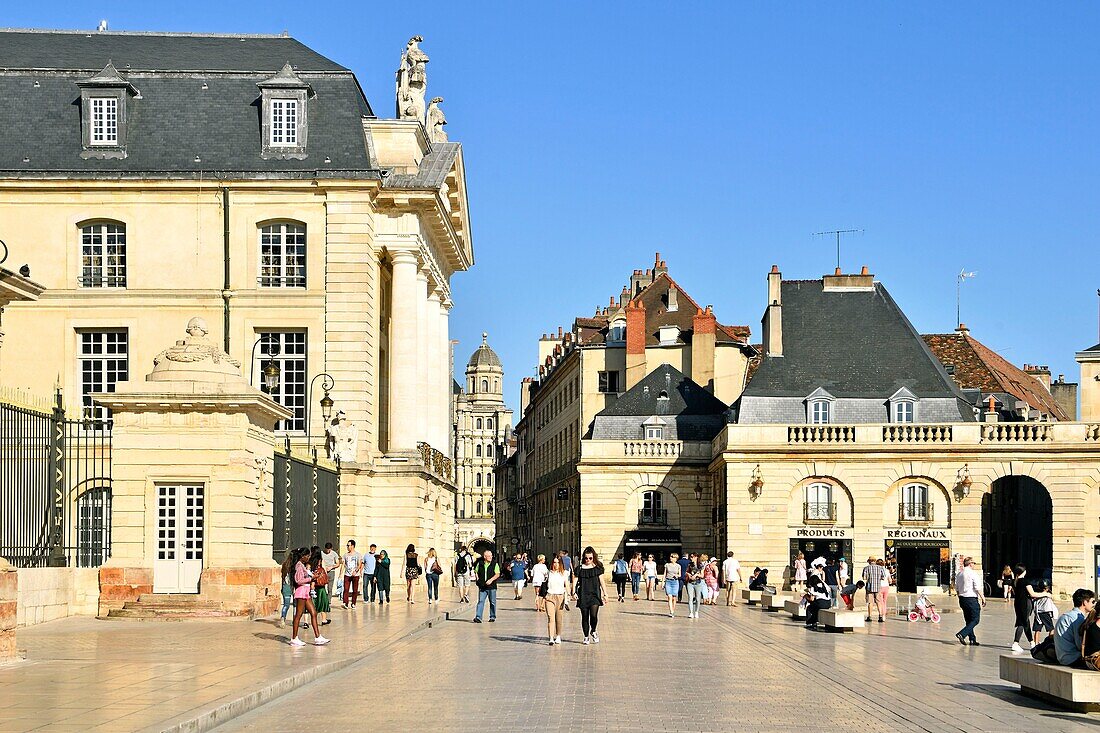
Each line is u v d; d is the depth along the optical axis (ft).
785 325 221.46
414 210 151.64
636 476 231.30
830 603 110.32
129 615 87.97
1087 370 212.23
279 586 95.76
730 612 137.90
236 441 90.22
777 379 215.92
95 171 141.79
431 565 137.80
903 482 200.85
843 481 201.87
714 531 227.81
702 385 270.87
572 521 290.56
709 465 226.17
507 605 148.87
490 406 608.60
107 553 94.68
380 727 46.09
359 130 146.41
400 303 152.56
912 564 201.05
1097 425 196.34
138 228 142.92
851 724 48.37
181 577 90.33
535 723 47.26
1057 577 195.11
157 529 90.43
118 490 90.33
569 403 307.99
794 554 201.98
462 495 599.16
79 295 142.31
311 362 142.51
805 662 75.15
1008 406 241.55
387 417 172.65
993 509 209.56
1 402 82.12
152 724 42.42
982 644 93.50
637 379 276.41
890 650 86.02
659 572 228.43
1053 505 196.34
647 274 318.65
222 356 91.71
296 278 143.74
